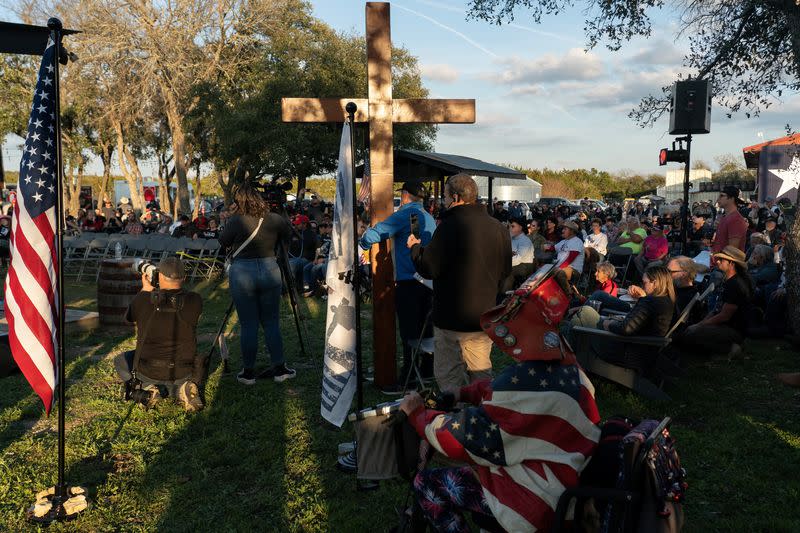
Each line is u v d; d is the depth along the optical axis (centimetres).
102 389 596
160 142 3697
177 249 1433
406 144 2975
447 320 429
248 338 598
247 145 2742
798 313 729
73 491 378
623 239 1408
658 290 548
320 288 1148
